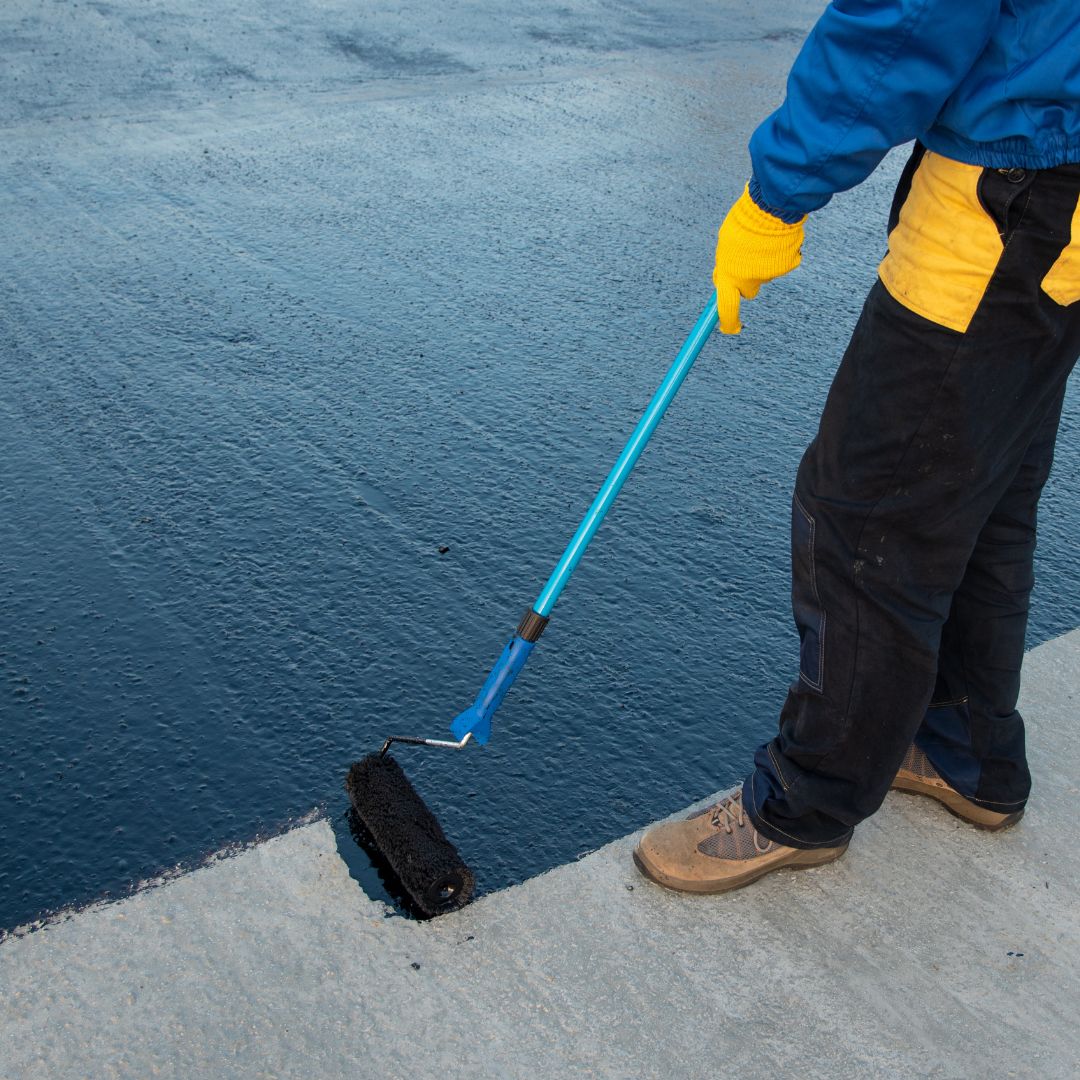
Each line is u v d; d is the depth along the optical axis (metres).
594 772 2.54
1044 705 2.77
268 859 2.24
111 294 4.33
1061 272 1.77
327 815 2.37
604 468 3.61
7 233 4.70
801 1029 2.02
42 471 3.38
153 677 2.71
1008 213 1.73
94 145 5.54
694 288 4.76
